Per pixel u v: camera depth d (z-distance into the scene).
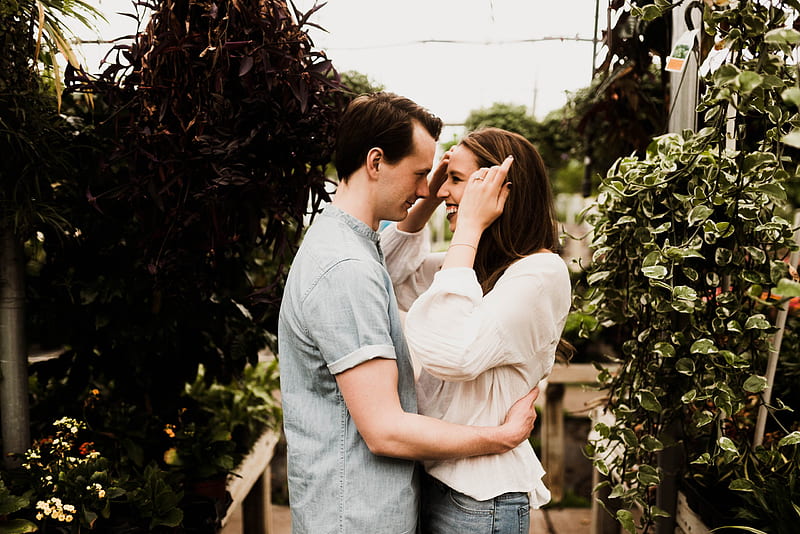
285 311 1.33
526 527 1.39
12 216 1.71
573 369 3.48
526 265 1.34
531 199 1.42
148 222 1.61
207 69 1.47
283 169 1.63
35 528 1.49
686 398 1.48
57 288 2.04
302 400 1.32
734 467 1.63
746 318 1.52
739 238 1.49
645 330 1.65
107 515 1.60
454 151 1.48
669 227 1.51
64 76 1.59
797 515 1.45
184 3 1.50
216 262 1.76
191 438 2.08
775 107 1.33
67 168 1.83
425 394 1.44
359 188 1.34
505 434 1.28
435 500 1.40
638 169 1.63
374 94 1.37
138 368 2.04
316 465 1.27
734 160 1.45
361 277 1.22
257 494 2.73
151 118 1.52
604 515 2.70
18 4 1.57
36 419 2.14
